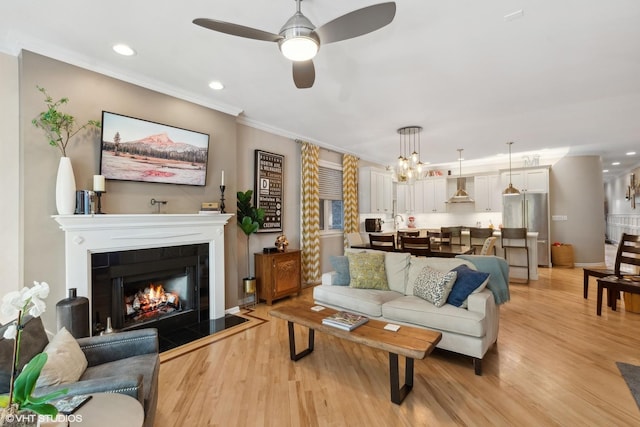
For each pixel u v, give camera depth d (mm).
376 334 2217
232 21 2195
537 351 2828
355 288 3512
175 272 3461
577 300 4422
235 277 4094
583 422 1870
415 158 4996
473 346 2451
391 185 7781
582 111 4078
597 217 7090
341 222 6582
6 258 2467
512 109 4000
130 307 3225
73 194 2555
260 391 2236
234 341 3107
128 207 3010
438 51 2588
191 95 3475
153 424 1704
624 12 2086
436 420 1910
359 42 2438
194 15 2117
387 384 2336
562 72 2975
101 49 2561
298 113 4156
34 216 2463
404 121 4496
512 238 5633
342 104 3834
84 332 2402
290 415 1970
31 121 2459
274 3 1998
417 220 9117
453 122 4562
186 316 3516
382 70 2916
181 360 2705
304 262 5348
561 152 6977
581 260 7117
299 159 5406
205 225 3584
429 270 3145
